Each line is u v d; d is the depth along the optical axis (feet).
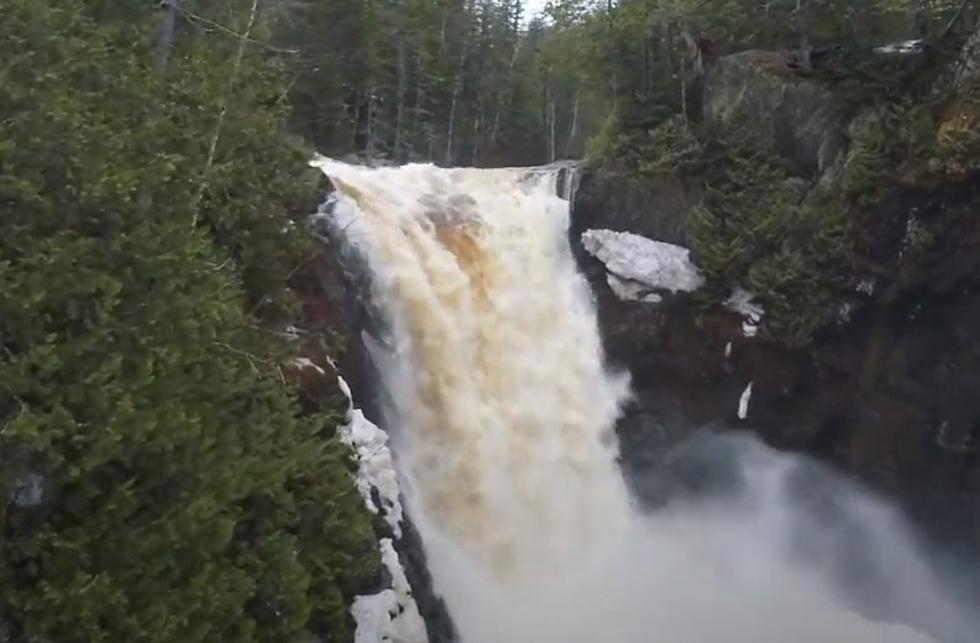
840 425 73.20
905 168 66.80
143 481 30.50
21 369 26.68
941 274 65.82
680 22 85.30
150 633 28.22
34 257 28.30
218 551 32.73
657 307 76.07
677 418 76.18
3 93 30.17
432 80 154.10
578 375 75.72
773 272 72.18
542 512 69.46
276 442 41.57
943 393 67.51
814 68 77.56
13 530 27.84
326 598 42.39
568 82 178.50
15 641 26.94
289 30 116.37
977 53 65.10
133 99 41.27
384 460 53.93
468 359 69.26
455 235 73.72
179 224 36.63
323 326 58.23
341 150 132.05
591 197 80.59
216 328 38.75
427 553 60.03
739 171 76.38
